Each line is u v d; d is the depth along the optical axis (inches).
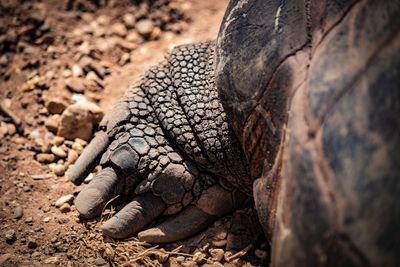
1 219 22.9
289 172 18.7
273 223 19.8
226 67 21.3
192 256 22.3
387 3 18.3
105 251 22.1
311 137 18.4
